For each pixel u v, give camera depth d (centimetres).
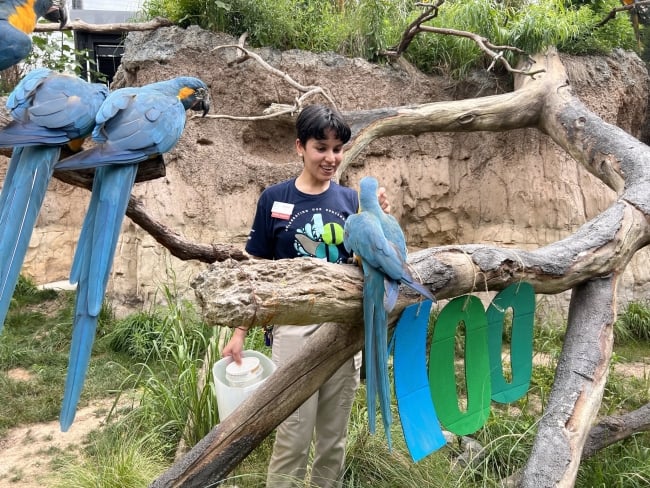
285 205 312
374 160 784
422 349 277
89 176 277
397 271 218
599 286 390
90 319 196
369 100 759
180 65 727
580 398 345
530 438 429
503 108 658
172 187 736
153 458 430
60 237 919
